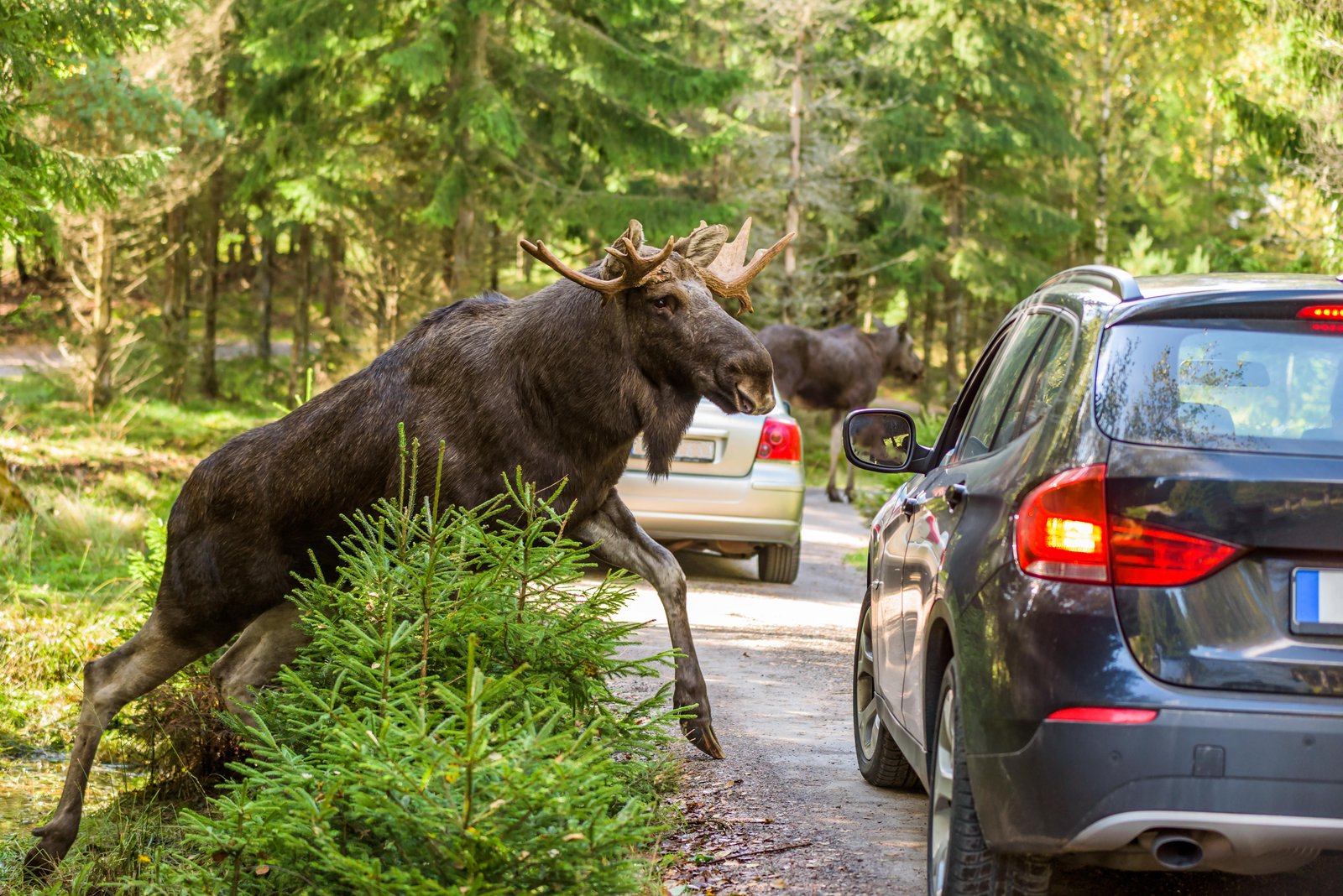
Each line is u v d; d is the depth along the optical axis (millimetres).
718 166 35469
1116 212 49875
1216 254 22031
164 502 16859
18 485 15094
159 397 36156
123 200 26062
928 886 4246
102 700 6496
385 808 3713
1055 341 4191
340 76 28609
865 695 6355
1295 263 19625
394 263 31453
